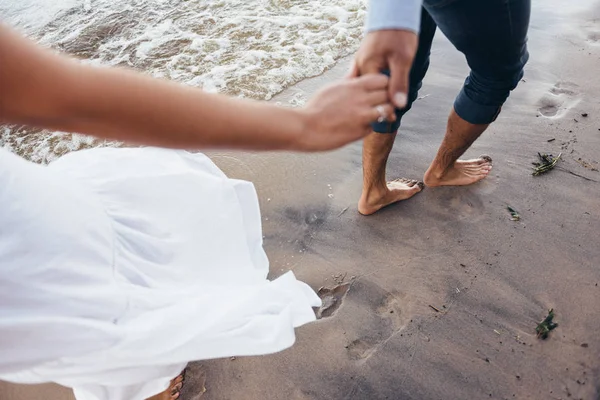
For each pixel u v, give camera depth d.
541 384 1.56
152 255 1.32
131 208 1.33
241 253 1.53
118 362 1.19
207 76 3.23
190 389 1.73
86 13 4.20
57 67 0.63
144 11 4.15
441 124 2.71
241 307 1.36
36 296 1.02
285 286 1.53
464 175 2.28
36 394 1.75
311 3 3.99
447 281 1.92
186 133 0.74
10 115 0.63
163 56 3.49
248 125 0.77
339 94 0.86
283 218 2.30
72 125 0.68
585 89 2.68
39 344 1.04
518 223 2.07
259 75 3.20
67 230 1.09
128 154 1.44
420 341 1.75
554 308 1.75
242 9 4.02
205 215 1.47
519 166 2.31
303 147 0.84
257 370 1.74
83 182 1.28
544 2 3.56
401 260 2.04
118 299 1.17
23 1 4.42
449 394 1.59
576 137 2.39
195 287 1.38
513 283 1.86
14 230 0.99
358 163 2.54
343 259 2.09
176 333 1.23
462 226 2.12
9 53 0.58
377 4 0.94
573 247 1.93
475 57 1.65
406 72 0.91
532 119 2.55
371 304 1.91
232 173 2.54
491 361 1.65
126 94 0.68
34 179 1.07
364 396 1.63
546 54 3.01
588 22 3.27
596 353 1.60
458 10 1.48
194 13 4.04
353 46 3.41
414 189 2.29
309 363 1.74
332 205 2.34
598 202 2.07
